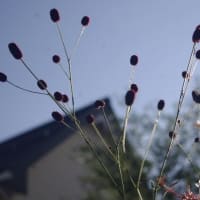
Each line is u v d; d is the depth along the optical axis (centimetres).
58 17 385
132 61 366
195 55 355
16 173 1559
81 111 1662
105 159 1142
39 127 1709
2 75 365
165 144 1216
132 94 341
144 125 1290
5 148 1630
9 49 363
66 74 369
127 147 1177
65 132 1694
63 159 1672
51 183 1641
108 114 1636
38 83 361
